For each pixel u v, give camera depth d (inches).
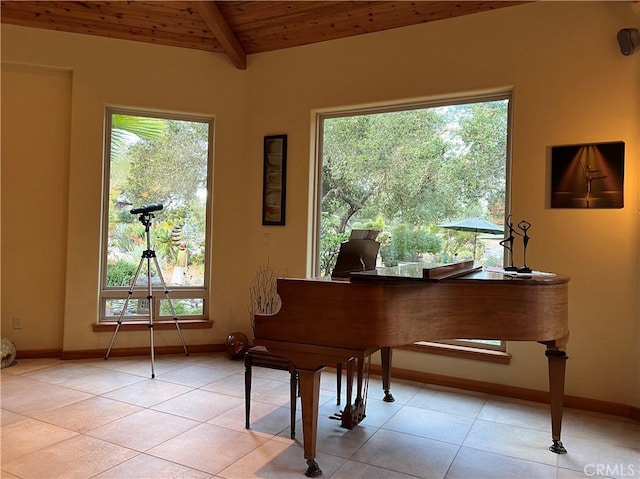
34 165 170.1
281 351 91.6
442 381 148.8
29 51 165.9
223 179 183.9
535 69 137.5
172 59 179.0
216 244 183.6
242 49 181.0
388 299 84.4
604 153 128.6
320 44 170.9
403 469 93.1
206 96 182.4
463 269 107.5
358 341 85.1
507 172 146.0
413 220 160.6
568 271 132.8
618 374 126.6
